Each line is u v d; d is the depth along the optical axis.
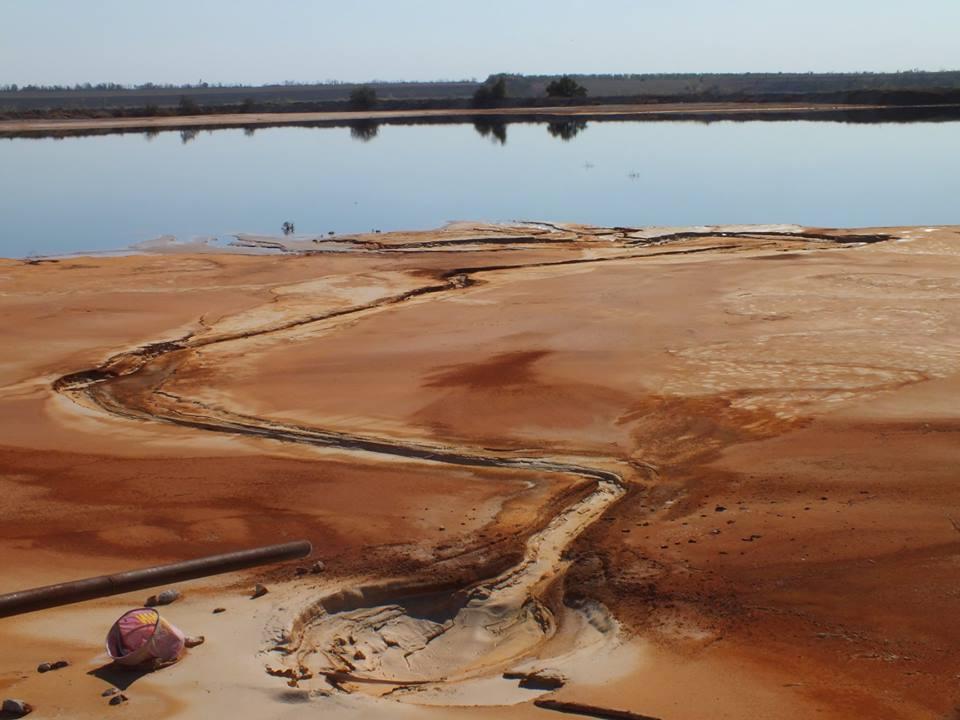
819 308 22.62
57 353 20.95
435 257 30.81
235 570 10.32
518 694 8.92
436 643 10.55
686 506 13.05
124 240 35.03
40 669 9.01
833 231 33.47
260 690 8.69
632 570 11.27
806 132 69.56
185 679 8.90
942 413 15.71
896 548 11.20
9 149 65.50
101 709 8.32
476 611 10.85
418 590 11.12
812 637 9.53
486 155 59.12
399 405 17.41
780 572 10.91
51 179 50.31
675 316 22.33
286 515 13.02
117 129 82.94
